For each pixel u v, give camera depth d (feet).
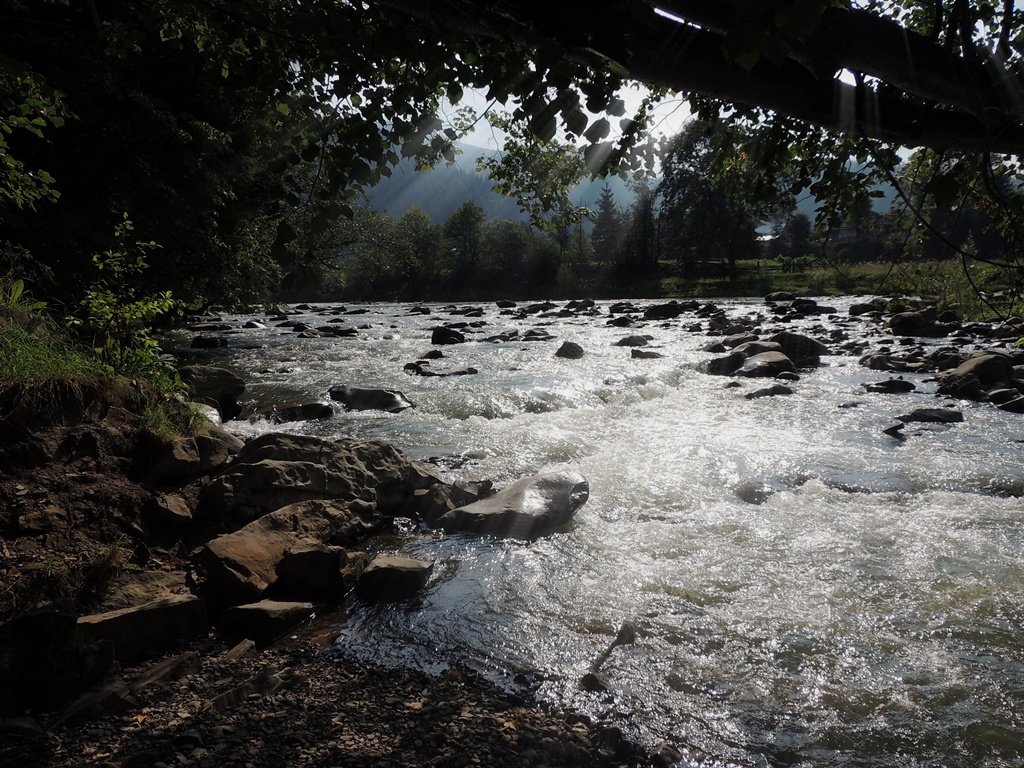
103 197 47.32
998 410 34.96
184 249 56.54
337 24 7.93
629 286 265.13
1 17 13.43
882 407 35.63
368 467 21.33
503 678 12.30
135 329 27.14
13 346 19.01
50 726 10.43
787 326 72.90
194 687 11.91
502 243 315.99
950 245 8.41
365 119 8.80
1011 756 10.21
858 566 16.71
